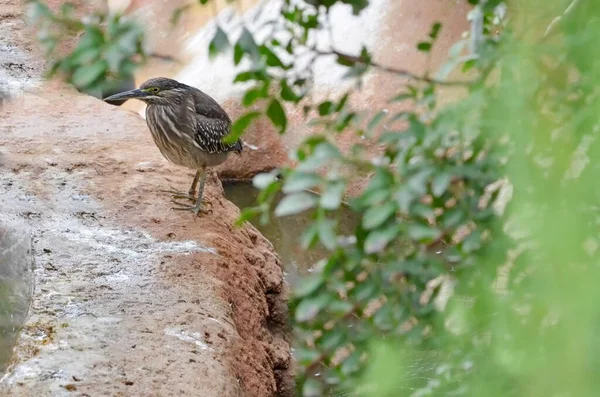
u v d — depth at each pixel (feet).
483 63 15.10
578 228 11.21
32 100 55.67
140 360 31.99
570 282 10.40
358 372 15.67
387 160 16.29
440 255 17.07
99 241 40.50
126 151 49.93
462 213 15.44
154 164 48.39
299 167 14.64
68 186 45.06
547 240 11.18
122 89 67.41
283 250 53.83
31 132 51.01
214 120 43.93
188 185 46.98
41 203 43.11
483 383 13.25
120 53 15.56
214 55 16.22
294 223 56.08
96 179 46.26
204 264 39.88
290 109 62.18
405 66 58.23
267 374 38.22
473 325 14.47
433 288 16.71
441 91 36.63
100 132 52.13
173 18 18.31
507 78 14.01
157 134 44.37
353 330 16.89
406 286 15.81
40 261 38.11
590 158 12.48
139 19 16.14
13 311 35.47
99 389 29.86
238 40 16.26
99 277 37.50
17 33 64.08
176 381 31.09
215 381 31.78
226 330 35.88
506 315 13.53
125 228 41.98
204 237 42.16
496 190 16.33
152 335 33.78
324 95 59.67
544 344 11.70
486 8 16.48
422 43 18.84
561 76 14.76
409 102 55.72
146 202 44.42
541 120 13.65
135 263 39.01
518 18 15.25
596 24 12.80
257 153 62.49
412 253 16.06
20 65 60.13
